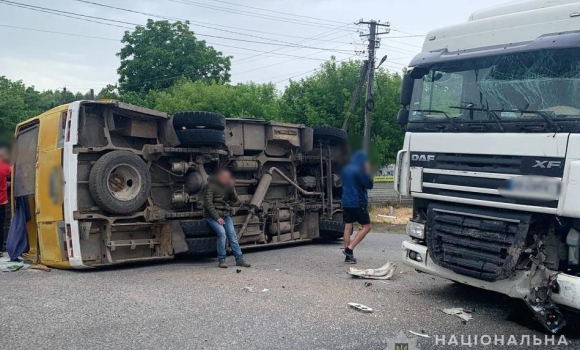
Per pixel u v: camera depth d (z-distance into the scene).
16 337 5.11
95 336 5.18
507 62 6.25
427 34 7.33
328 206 12.70
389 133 27.66
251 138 11.06
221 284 7.50
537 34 6.09
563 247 5.77
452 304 6.81
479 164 6.25
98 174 8.40
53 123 8.76
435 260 6.69
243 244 10.96
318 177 12.79
